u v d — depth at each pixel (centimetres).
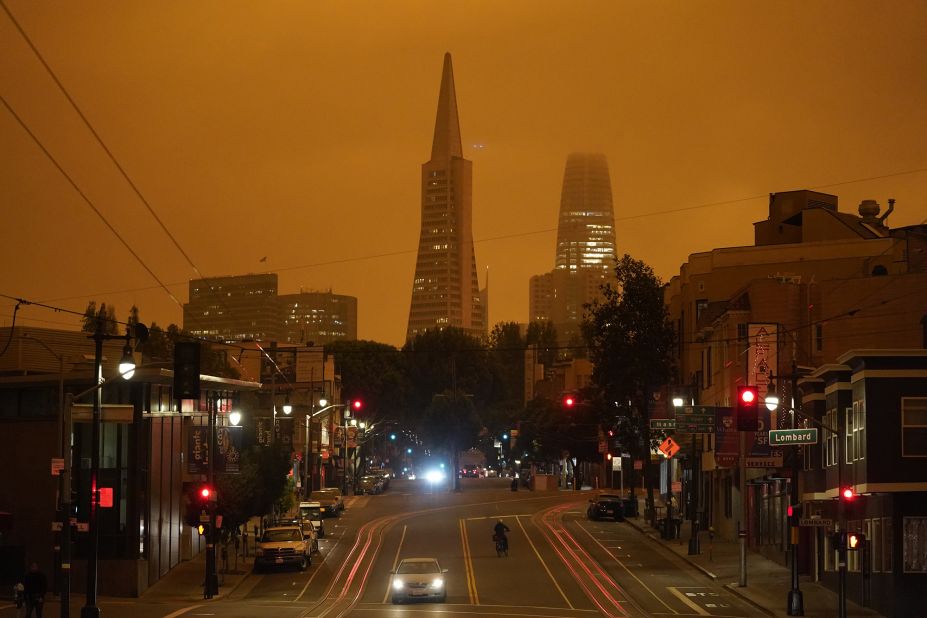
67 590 3803
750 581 5162
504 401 17488
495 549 6600
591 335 8431
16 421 5228
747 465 5256
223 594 5047
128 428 5181
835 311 6431
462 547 6712
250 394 7338
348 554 6531
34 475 5184
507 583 5259
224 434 5700
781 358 6181
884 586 4162
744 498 5222
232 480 5866
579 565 5884
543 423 13462
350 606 4603
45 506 5162
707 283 8144
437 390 16600
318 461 11069
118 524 5116
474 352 17238
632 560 6106
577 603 4606
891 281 6369
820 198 8612
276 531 6019
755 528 6400
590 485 14450
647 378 8175
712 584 5203
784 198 8600
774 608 4328
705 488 7950
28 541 5153
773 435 4106
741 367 6444
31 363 7000
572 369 15025
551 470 16062
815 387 4962
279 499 7519
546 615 4234
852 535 3872
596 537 7219
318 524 7331
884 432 4128
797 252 7925
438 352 16725
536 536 7262
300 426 10125
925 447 4119
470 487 14150
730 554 6241
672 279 9631
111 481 5144
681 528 7794
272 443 6944
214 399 5128
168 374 5206
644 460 8406
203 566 5928
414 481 16675
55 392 5216
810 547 5256
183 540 6100
